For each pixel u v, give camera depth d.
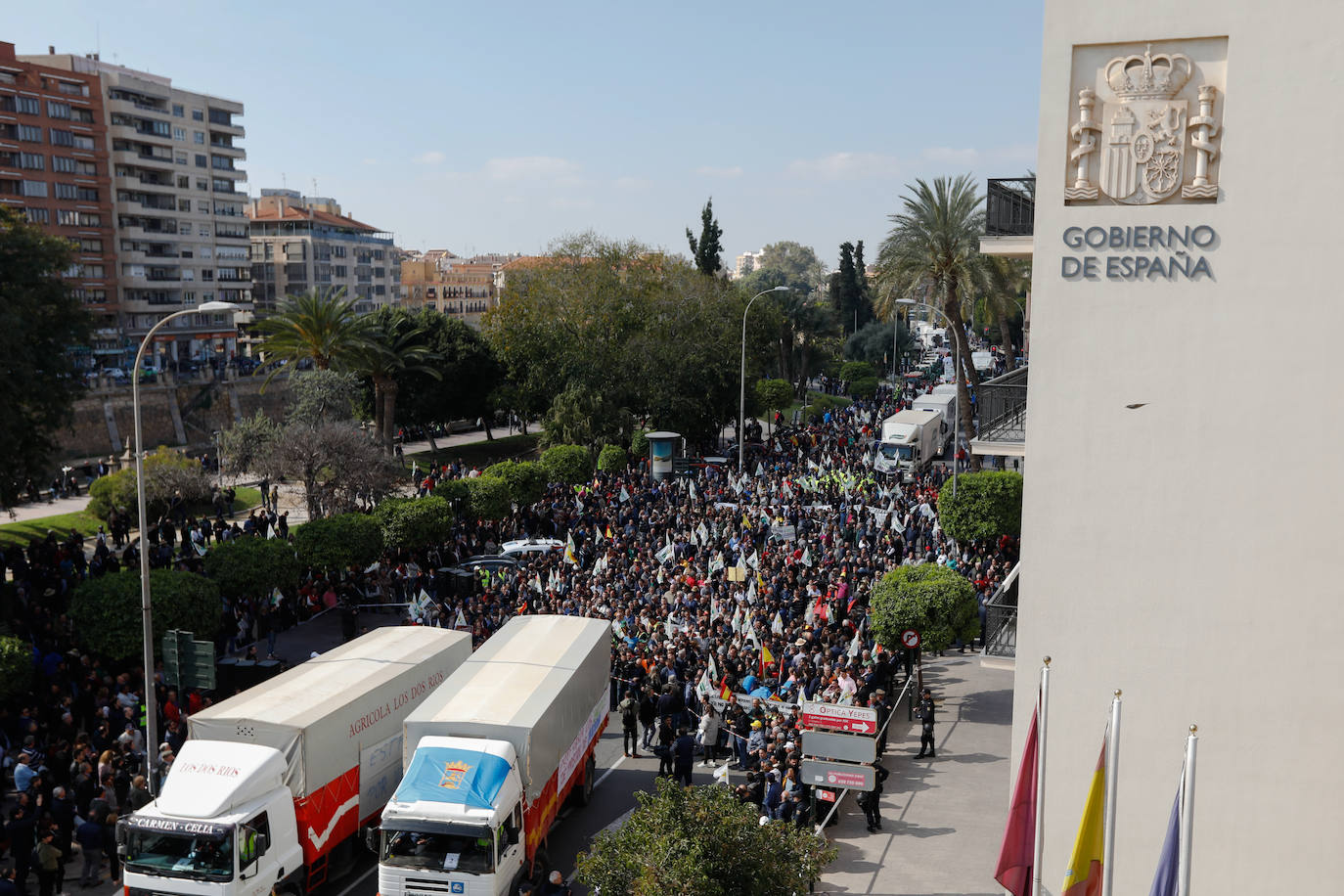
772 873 13.16
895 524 38.31
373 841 16.16
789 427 76.44
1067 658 12.68
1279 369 11.67
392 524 35.53
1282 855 12.12
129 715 21.41
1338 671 11.77
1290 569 11.82
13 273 35.44
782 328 90.38
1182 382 12.00
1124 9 11.71
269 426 49.00
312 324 56.94
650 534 38.41
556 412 60.81
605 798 21.31
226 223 108.00
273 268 127.56
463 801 15.55
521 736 16.50
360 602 33.81
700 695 23.36
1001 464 44.81
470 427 93.06
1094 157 12.04
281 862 15.95
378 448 44.66
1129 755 12.53
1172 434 12.09
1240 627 12.04
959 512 35.09
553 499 47.47
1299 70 11.28
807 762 18.83
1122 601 12.43
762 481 50.38
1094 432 12.34
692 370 65.00
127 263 95.12
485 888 15.19
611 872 12.95
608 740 24.86
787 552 34.62
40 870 16.53
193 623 25.34
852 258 130.50
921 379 109.75
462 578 34.09
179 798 15.38
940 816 19.83
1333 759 11.86
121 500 45.00
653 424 65.75
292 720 16.62
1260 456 11.81
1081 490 12.44
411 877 15.34
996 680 28.47
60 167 87.06
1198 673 12.23
